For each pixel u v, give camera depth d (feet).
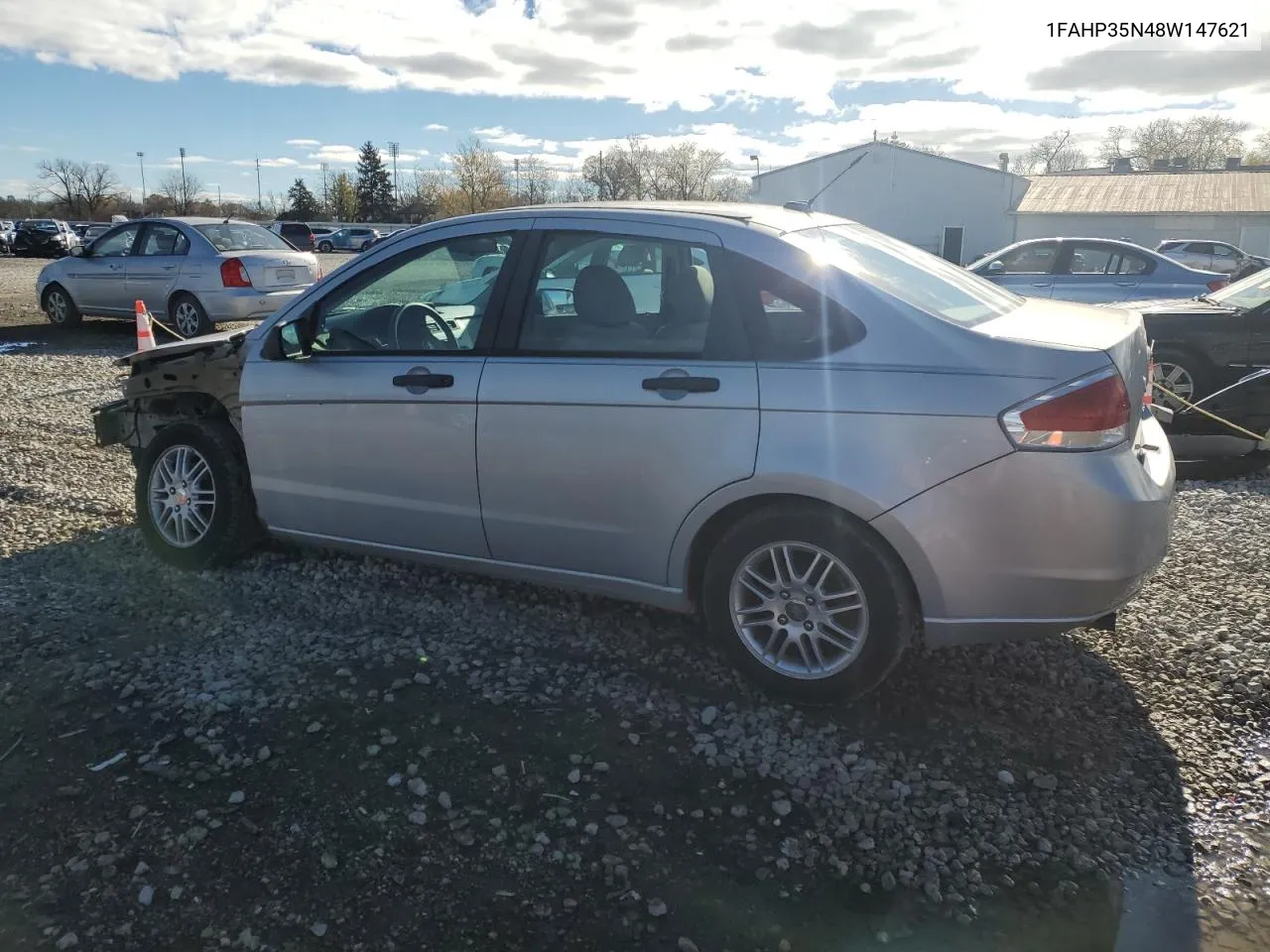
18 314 53.21
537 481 12.20
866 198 150.82
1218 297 27.17
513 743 10.69
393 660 12.49
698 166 237.45
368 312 13.78
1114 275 39.78
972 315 11.21
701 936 8.05
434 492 13.05
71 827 9.21
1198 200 137.28
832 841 9.23
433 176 282.97
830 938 8.05
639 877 8.72
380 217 314.55
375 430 13.28
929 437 10.19
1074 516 10.00
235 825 9.27
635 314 11.84
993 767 10.40
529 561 12.78
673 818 9.52
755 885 8.66
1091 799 9.88
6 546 16.48
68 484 20.26
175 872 8.64
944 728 11.12
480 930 8.07
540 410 12.00
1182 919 8.31
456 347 12.93
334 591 14.61
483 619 13.71
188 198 316.60
